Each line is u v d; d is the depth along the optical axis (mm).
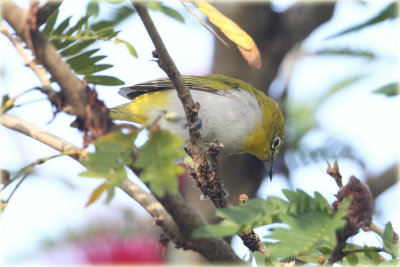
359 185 5117
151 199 5355
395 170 12578
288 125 12547
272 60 14164
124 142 4145
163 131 4129
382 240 5445
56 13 5504
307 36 14125
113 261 8117
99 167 4047
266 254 6203
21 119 6465
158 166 4055
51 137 6285
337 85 9883
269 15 13867
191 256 11398
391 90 6328
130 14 5598
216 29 13633
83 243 8141
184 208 4836
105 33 5656
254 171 14406
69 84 4512
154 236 8531
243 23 13789
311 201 4770
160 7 4422
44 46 4523
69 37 5629
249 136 12336
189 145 7297
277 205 4660
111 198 4000
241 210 4594
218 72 14203
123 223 8484
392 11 6363
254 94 12531
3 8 4551
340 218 4594
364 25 6480
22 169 5074
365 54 9336
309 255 5629
